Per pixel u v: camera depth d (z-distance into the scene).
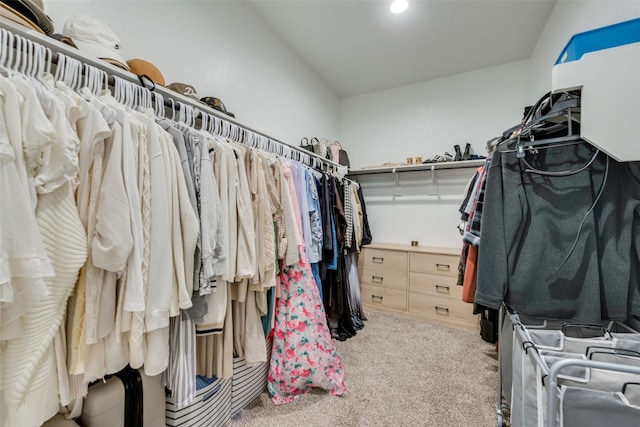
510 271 1.05
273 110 2.41
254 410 1.36
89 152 0.68
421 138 3.23
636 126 0.82
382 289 2.91
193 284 0.91
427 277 2.66
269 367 1.55
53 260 0.60
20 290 0.53
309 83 2.97
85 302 0.68
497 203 1.09
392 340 2.21
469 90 2.98
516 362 0.96
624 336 0.89
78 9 1.16
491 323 2.15
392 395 1.49
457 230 2.99
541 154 1.04
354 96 3.65
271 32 2.38
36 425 0.59
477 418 1.32
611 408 0.63
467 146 2.84
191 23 1.68
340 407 1.39
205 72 1.77
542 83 2.28
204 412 1.12
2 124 0.52
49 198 0.60
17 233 0.52
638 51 0.82
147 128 0.82
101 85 0.90
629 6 1.18
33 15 0.81
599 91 0.86
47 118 0.59
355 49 2.64
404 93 3.35
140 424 0.91
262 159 1.35
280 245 1.42
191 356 0.97
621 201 0.92
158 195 0.81
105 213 0.68
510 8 2.05
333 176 2.36
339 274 2.29
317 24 2.30
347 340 2.21
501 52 2.62
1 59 0.67
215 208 0.98
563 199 0.99
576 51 0.99
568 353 0.83
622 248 0.91
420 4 2.04
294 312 1.55
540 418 0.73
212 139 1.10
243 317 1.28
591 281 0.94
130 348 0.74
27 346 0.56
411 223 3.23
